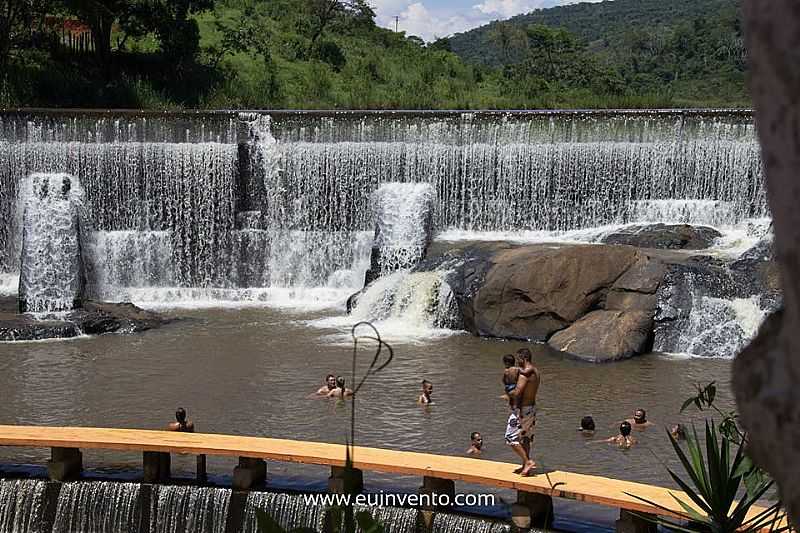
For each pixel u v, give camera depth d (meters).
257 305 31.72
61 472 14.99
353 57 68.31
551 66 83.44
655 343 25.31
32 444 14.77
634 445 17.09
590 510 13.91
